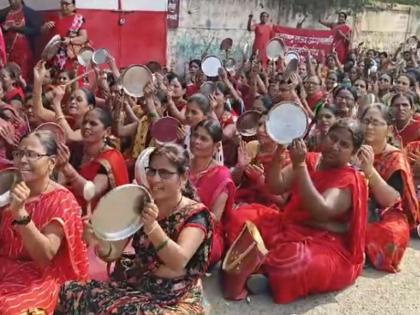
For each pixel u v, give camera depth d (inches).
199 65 406.0
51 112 225.8
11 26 392.2
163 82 286.8
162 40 474.0
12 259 142.3
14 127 215.0
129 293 133.6
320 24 657.0
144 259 133.7
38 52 401.7
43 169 138.6
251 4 579.2
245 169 206.2
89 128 189.3
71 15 371.6
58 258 143.5
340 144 165.9
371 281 181.3
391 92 338.3
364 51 613.3
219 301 164.1
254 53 503.8
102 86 283.9
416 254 202.5
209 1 544.1
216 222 174.7
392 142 218.4
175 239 130.2
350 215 169.9
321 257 164.7
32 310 133.3
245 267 162.7
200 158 178.7
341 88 264.2
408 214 204.5
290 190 177.6
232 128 232.1
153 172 129.9
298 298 166.6
